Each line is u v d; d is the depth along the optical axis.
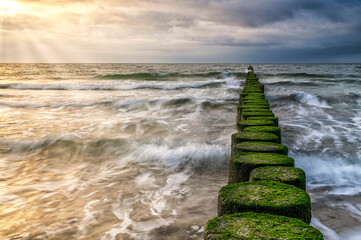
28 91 17.62
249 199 2.11
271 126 5.03
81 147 6.77
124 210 3.91
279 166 2.94
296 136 7.71
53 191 4.53
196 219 3.65
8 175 5.21
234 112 11.34
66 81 24.50
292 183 2.57
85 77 29.27
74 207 3.99
